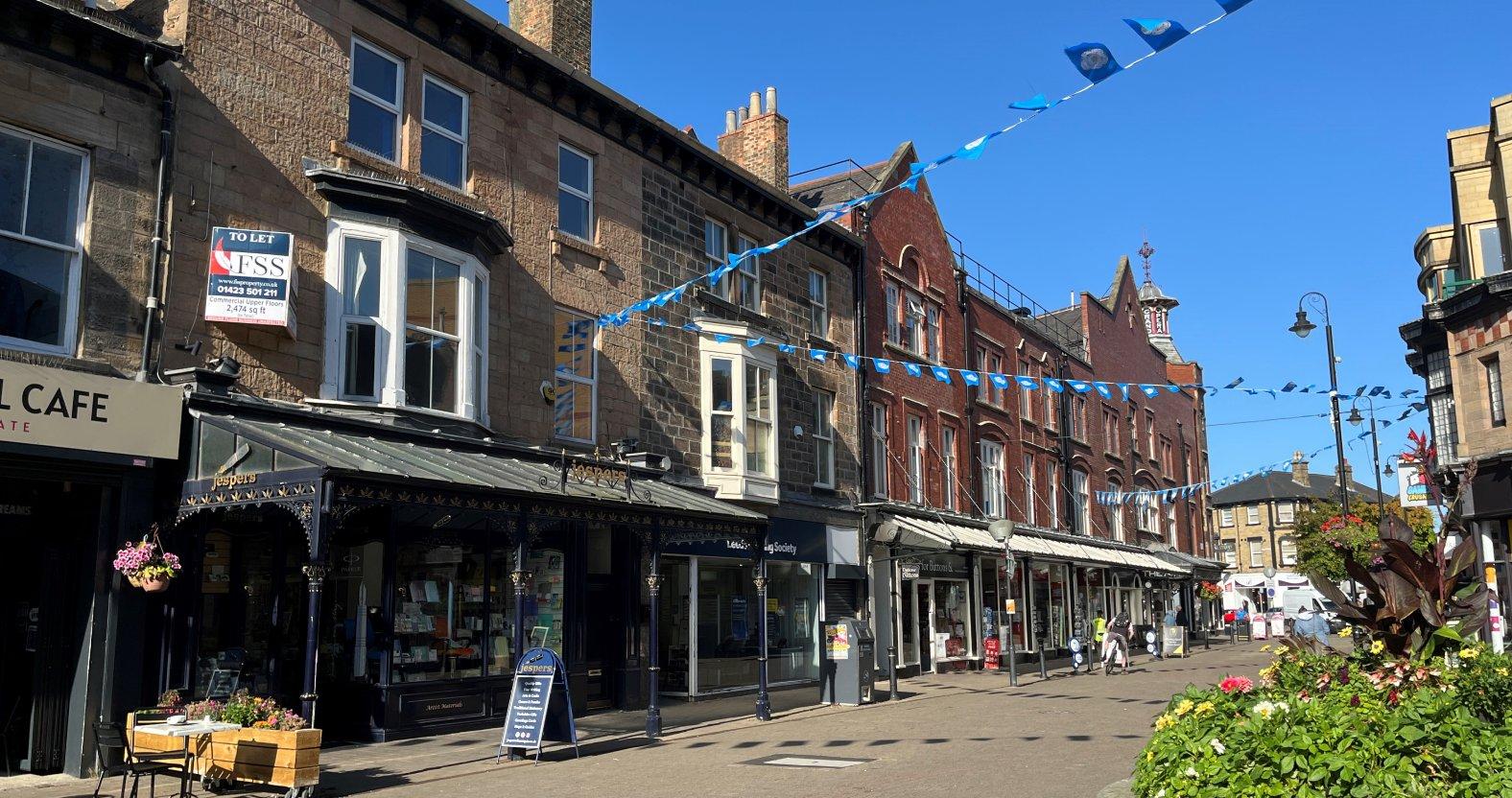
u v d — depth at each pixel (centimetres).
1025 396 3444
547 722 1260
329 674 1372
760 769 1102
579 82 1748
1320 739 586
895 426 2636
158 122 1195
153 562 1080
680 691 1888
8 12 1073
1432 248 2745
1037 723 1496
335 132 1382
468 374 1438
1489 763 560
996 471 3192
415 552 1416
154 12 1259
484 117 1602
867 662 1888
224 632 1259
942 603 2769
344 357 1332
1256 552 7500
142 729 996
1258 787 573
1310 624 2369
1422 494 2602
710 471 1955
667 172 1988
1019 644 3064
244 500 1080
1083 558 3219
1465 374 2288
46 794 984
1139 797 659
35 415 1023
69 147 1128
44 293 1095
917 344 2808
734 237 2158
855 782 1009
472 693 1455
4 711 1120
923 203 2925
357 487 1055
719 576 1998
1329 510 3728
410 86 1488
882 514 2447
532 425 1609
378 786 1030
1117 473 4131
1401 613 970
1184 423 5153
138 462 1108
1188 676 2467
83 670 1084
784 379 2223
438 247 1422
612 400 1777
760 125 2497
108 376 1103
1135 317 4681
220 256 1200
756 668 2064
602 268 1795
